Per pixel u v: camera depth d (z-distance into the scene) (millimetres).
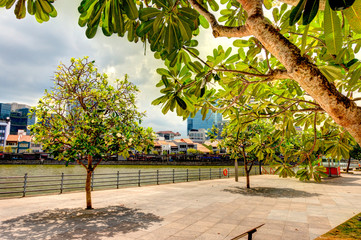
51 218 6855
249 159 13828
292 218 6992
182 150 78875
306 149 2939
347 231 2418
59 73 8164
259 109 3232
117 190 12648
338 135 2863
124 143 7891
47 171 36406
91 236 5402
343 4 825
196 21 2182
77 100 8297
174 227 6129
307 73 1056
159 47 1967
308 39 2527
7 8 1789
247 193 11797
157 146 74312
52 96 8086
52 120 7766
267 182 16938
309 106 3348
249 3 1332
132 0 1442
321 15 2172
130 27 2246
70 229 5879
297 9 1010
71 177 27359
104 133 7797
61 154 7305
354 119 1012
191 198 10297
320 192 12172
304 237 5320
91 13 1704
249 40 2502
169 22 1575
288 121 3154
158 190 12734
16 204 8633
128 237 5359
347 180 18422
